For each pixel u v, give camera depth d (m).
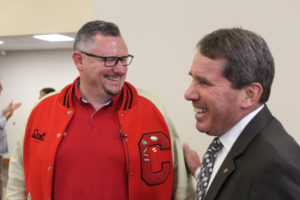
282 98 2.03
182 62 2.29
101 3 2.54
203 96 0.91
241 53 0.85
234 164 0.86
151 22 2.37
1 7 3.96
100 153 1.42
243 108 0.89
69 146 1.44
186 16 2.26
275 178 0.72
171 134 1.58
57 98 1.59
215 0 2.17
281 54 2.02
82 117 1.49
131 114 1.50
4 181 5.40
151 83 2.39
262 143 0.82
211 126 0.96
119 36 1.47
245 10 2.09
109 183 1.41
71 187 1.41
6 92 6.70
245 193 0.78
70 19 3.58
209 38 0.91
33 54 6.50
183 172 1.55
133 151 1.43
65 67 6.25
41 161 1.48
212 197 0.88
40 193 1.50
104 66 1.40
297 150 0.79
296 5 1.96
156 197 1.48
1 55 6.69
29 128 1.60
